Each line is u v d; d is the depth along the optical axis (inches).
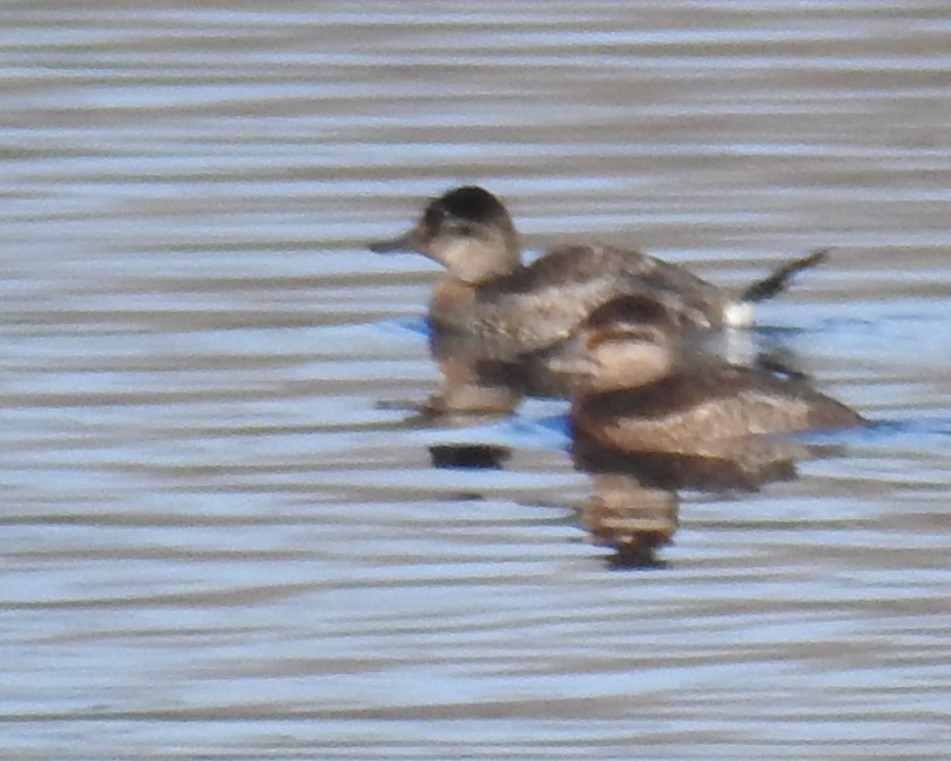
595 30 999.0
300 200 840.9
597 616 557.3
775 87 941.2
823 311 740.0
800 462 632.4
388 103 929.5
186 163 872.3
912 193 844.0
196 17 1012.5
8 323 730.8
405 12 1019.9
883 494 612.7
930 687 528.7
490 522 603.8
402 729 514.6
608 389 658.8
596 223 826.2
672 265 751.7
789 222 821.9
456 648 545.6
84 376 692.1
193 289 764.6
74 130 899.4
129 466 633.0
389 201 843.4
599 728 514.6
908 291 757.3
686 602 563.5
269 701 526.3
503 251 772.0
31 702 526.3
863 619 555.5
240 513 606.5
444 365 713.0
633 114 918.4
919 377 686.5
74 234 805.2
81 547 589.6
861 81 946.7
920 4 1015.6
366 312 752.3
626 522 603.2
